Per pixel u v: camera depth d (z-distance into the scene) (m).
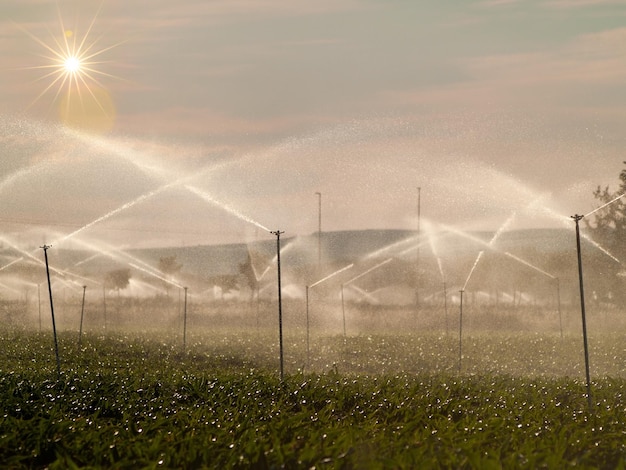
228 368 43.94
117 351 49.97
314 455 20.34
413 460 20.06
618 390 33.78
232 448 21.27
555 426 25.47
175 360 47.31
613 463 22.41
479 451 21.25
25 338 55.34
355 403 30.55
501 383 34.66
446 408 28.77
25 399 29.09
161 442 21.80
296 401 30.84
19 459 20.91
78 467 19.70
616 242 75.81
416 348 55.09
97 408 28.80
